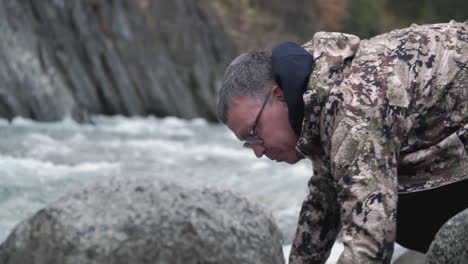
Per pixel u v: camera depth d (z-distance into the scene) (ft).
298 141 7.26
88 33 45.39
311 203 8.39
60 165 23.06
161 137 34.73
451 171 7.23
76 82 43.11
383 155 6.70
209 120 52.03
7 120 35.55
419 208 8.00
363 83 6.89
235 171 23.81
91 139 30.66
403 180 7.42
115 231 6.39
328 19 76.89
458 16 93.50
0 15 38.42
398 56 7.16
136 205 6.55
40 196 17.87
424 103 7.11
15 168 21.48
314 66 7.17
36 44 39.73
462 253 6.25
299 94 7.08
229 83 7.52
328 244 8.47
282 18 72.18
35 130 32.30
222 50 57.57
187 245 6.45
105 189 6.71
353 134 6.71
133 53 48.57
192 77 52.90
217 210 6.75
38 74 38.22
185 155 27.73
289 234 12.77
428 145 7.22
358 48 7.29
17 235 6.58
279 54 7.34
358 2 79.56
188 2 56.08
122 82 46.42
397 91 6.89
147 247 6.37
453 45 7.33
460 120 7.17
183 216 6.53
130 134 34.86
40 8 43.01
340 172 6.75
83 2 45.78
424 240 8.23
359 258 6.50
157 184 6.75
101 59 45.88
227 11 69.46
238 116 7.46
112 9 49.11
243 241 6.73
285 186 20.80
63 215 6.50
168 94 49.57
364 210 6.59
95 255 6.30
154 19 53.57
